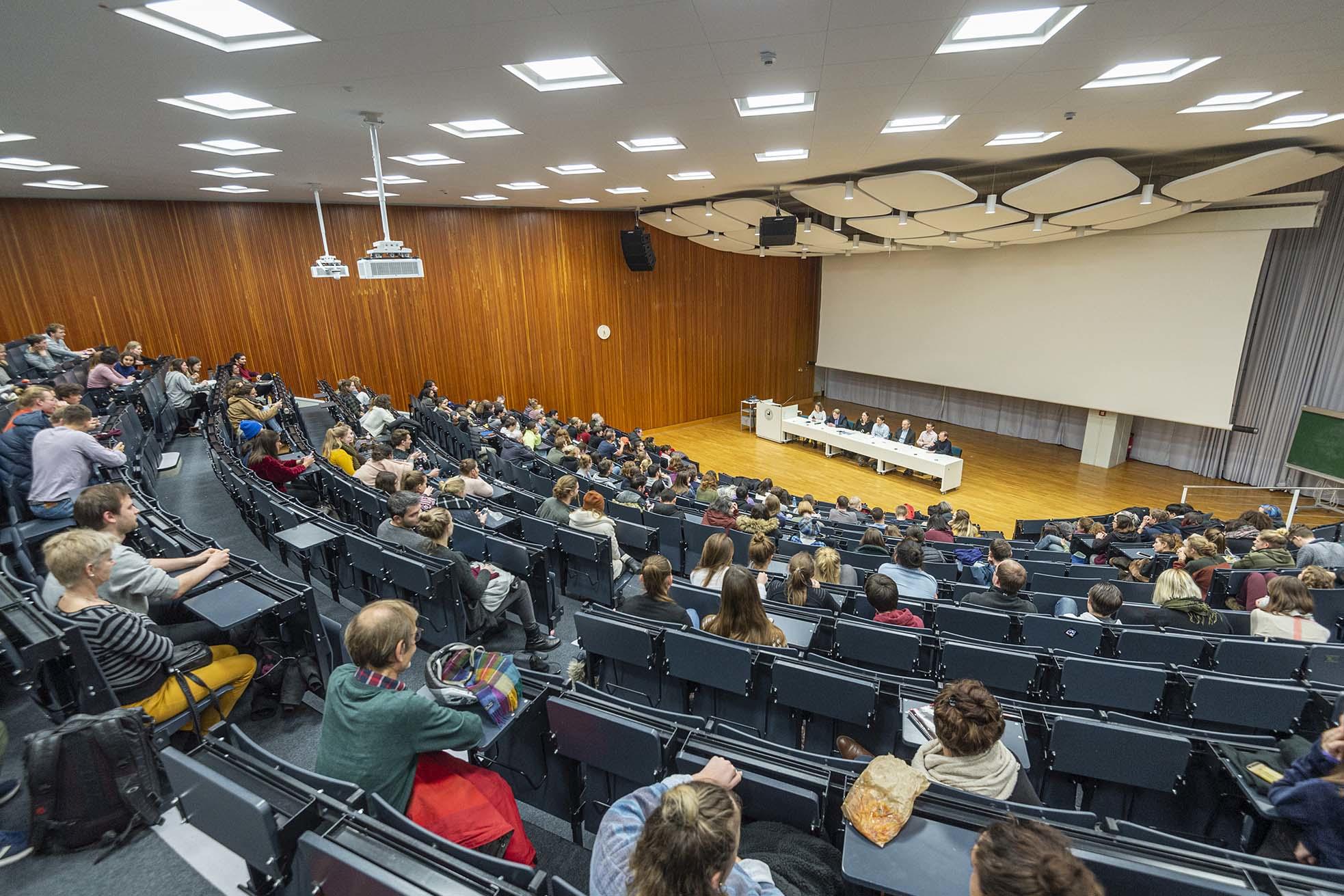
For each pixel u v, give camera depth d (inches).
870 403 814.5
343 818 64.4
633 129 254.1
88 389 285.9
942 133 267.3
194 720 103.1
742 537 233.0
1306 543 247.0
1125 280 491.8
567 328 599.8
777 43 160.6
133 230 407.8
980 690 78.5
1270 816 82.8
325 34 144.9
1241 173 311.0
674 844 45.9
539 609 176.4
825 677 107.5
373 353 506.3
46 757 82.3
